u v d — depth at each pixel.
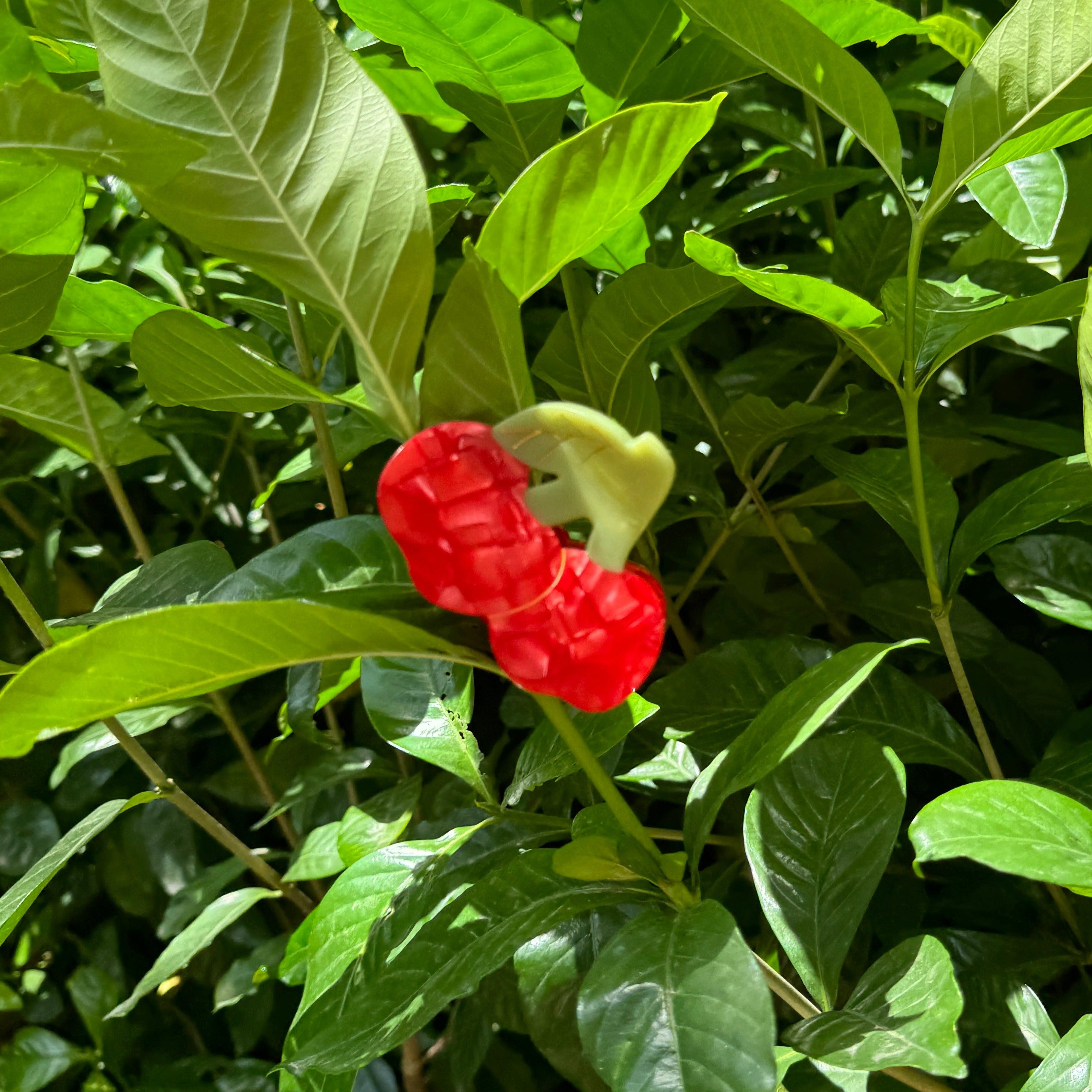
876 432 0.51
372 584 0.32
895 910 0.48
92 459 0.57
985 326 0.40
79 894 0.75
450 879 0.41
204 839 0.72
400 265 0.29
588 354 0.47
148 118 0.28
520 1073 0.59
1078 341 0.33
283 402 0.40
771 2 0.37
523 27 0.40
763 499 0.55
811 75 0.39
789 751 0.31
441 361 0.29
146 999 0.74
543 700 0.30
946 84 0.62
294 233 0.29
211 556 0.44
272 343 0.68
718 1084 0.27
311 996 0.40
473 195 0.49
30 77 0.25
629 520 0.24
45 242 0.34
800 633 0.57
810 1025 0.33
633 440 0.23
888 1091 0.37
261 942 0.70
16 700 0.26
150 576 0.45
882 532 0.60
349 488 0.68
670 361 0.62
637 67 0.48
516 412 0.29
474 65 0.42
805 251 0.70
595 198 0.31
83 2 0.44
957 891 0.50
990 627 0.51
